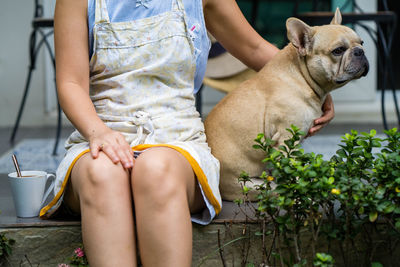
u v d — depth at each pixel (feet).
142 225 4.98
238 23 6.56
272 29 14.94
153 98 5.81
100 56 5.81
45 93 14.12
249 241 5.65
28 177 5.91
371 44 14.44
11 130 13.53
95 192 4.98
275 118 6.09
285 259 5.69
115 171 5.07
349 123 13.83
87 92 5.79
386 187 5.28
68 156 5.58
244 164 6.28
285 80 6.15
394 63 15.72
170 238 4.89
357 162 5.75
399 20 15.76
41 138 12.53
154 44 5.77
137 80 5.81
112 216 4.94
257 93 6.25
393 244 5.70
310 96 6.09
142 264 5.12
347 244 5.33
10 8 13.62
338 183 5.13
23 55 13.84
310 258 5.75
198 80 6.32
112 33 5.79
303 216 5.61
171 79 5.86
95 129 5.41
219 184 6.44
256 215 5.62
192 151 5.50
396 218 5.35
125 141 5.35
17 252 5.74
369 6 14.28
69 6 5.74
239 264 5.77
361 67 5.82
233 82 10.34
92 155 5.17
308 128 6.23
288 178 5.25
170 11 5.82
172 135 5.79
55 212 5.82
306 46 6.01
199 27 6.03
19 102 14.05
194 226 5.72
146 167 5.01
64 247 5.75
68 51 5.74
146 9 5.82
